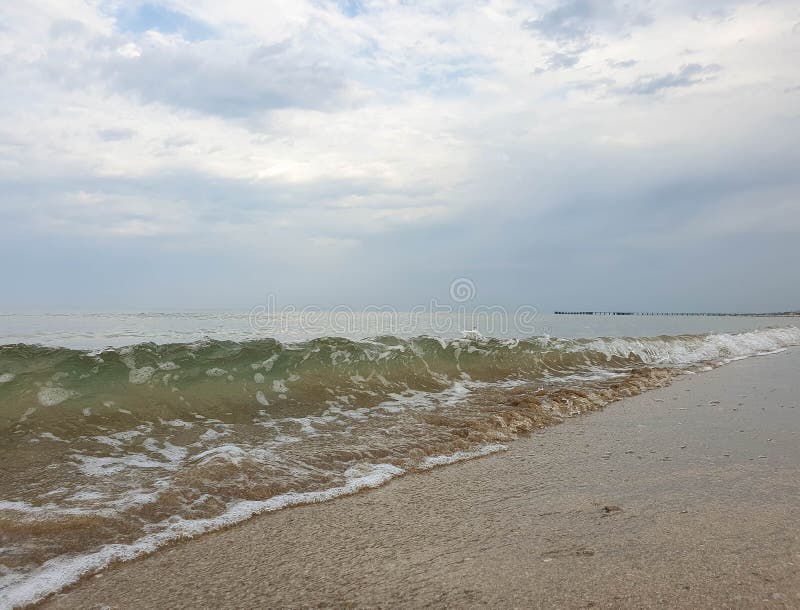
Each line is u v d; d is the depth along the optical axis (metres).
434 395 8.53
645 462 5.12
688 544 3.24
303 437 5.93
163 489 4.12
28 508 3.71
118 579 2.91
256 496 4.13
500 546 3.26
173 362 7.73
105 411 6.16
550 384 9.92
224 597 2.70
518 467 5.01
